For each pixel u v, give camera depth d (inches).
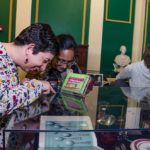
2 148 25.6
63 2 139.3
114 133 28.7
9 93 34.6
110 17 146.2
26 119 30.7
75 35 142.4
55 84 49.9
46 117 31.8
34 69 41.3
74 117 32.2
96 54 145.5
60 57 56.9
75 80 48.4
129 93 49.9
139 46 152.2
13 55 38.0
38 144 26.4
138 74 80.6
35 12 135.0
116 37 148.6
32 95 37.5
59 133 27.6
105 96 46.3
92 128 28.7
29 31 38.3
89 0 141.8
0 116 31.9
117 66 137.9
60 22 139.9
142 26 149.7
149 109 37.4
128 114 34.4
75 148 26.7
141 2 151.3
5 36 131.0
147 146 28.0
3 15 129.9
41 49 37.7
